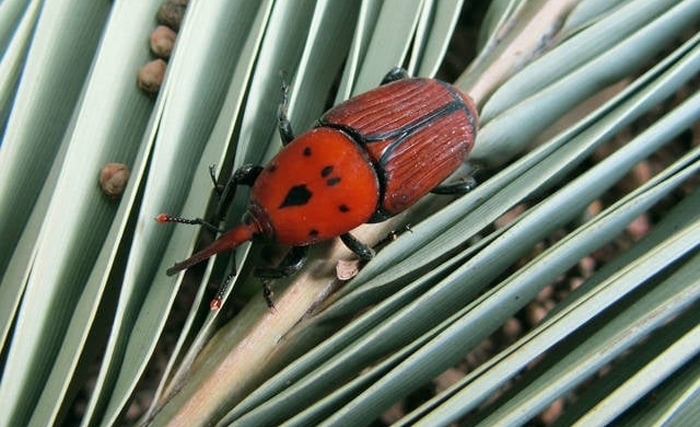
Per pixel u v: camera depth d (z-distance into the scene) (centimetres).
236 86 14
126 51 15
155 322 14
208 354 14
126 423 16
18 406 14
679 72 14
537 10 15
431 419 13
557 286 17
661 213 17
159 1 15
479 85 15
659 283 13
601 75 15
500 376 13
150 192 14
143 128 15
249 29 15
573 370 13
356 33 14
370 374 13
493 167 15
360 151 14
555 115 15
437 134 14
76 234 14
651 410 13
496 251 14
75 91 15
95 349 15
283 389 14
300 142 14
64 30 15
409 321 14
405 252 14
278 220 14
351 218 14
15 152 14
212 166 14
